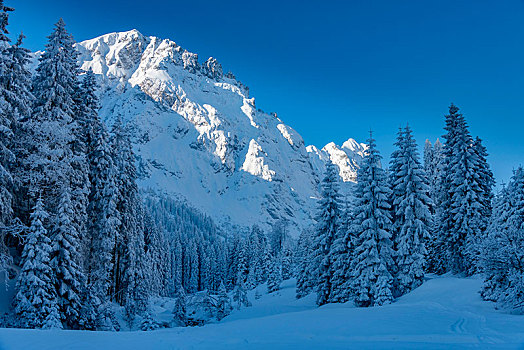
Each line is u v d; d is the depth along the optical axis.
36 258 21.27
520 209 27.80
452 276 33.78
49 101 27.48
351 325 15.08
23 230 24.22
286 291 64.81
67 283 22.86
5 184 23.12
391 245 31.27
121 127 37.94
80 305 22.95
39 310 20.59
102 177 32.34
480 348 10.32
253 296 72.19
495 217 30.88
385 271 29.89
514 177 30.20
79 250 25.02
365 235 30.77
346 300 34.44
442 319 15.94
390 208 34.47
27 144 26.48
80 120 32.16
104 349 10.69
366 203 32.25
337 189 38.97
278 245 133.25
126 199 36.00
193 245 117.38
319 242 38.34
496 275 20.30
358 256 30.88
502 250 20.06
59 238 22.83
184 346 11.41
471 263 31.56
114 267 34.91
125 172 36.22
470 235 31.78
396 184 34.50
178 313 39.34
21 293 20.73
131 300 33.94
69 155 27.48
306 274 50.88
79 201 27.89
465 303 21.30
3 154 22.94
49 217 23.80
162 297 66.38
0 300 21.78
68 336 12.51
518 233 20.83
